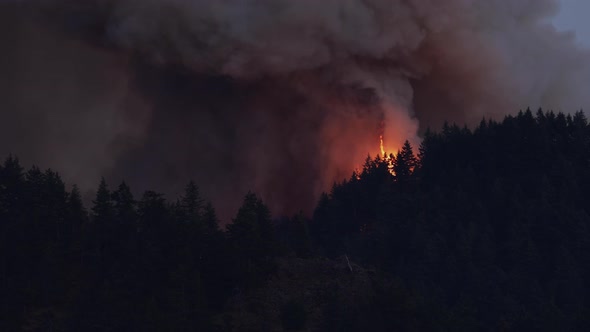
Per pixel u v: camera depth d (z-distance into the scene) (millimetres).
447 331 170250
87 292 168750
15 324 162500
